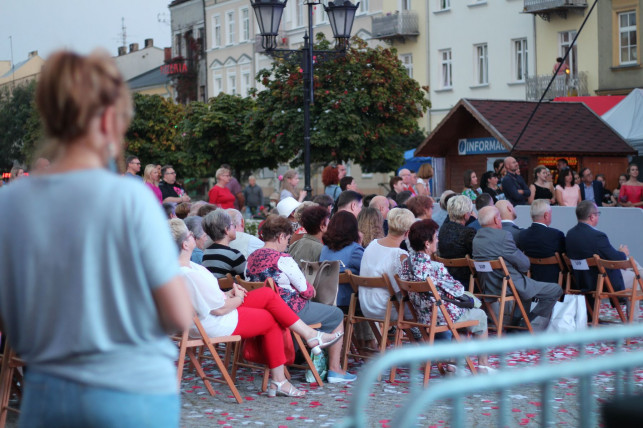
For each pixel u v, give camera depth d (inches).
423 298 328.2
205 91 2464.3
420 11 1738.4
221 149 1208.8
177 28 2568.9
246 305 313.0
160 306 108.4
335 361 340.2
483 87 1625.2
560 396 303.1
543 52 1513.3
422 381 337.4
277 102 965.8
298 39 2081.7
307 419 282.4
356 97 942.4
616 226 539.2
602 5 1413.6
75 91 106.0
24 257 107.3
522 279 391.2
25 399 109.0
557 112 856.3
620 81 1397.6
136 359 108.0
